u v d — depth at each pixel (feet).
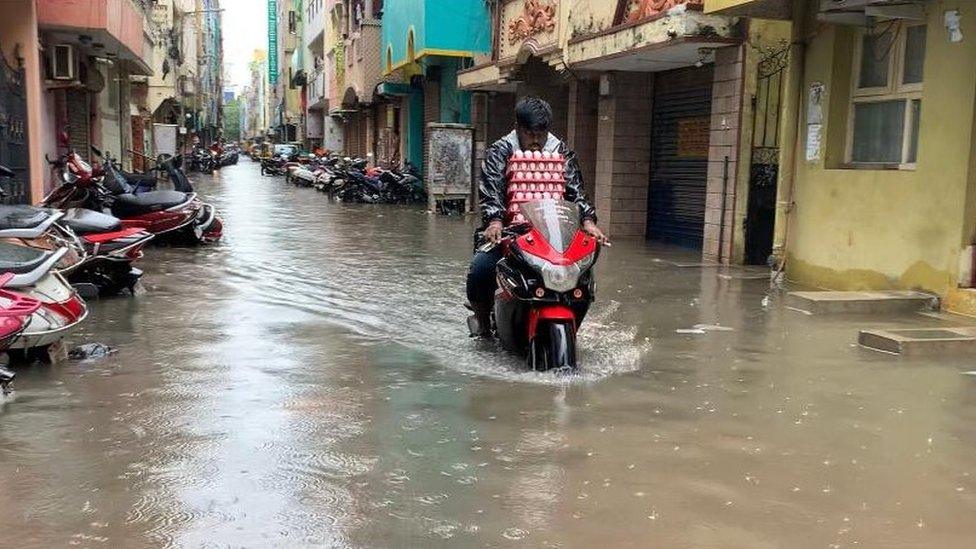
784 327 23.43
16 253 19.30
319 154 131.44
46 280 19.83
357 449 13.56
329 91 144.05
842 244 29.37
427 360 19.49
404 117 94.27
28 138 46.32
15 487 11.93
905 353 20.22
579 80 52.54
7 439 13.91
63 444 13.69
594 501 11.60
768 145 36.81
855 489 12.10
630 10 41.45
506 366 18.92
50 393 16.57
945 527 10.89
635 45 39.09
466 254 40.52
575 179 19.45
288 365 18.93
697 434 14.38
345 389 17.02
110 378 17.72
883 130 28.50
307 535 10.53
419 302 27.27
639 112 48.29
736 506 11.48
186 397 16.35
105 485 12.03
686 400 16.38
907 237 26.58
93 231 27.78
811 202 31.04
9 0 45.32
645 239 48.67
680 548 10.25
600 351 20.48
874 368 18.93
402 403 16.07
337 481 12.25
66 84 55.01
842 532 10.72
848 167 29.53
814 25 30.60
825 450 13.66
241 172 174.60
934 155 25.41
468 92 73.56
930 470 12.84
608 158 48.78
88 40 56.90
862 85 29.45
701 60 39.96
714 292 29.73
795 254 32.01
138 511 11.18
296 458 13.14
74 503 11.42
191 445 13.67
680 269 35.70
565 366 18.24
